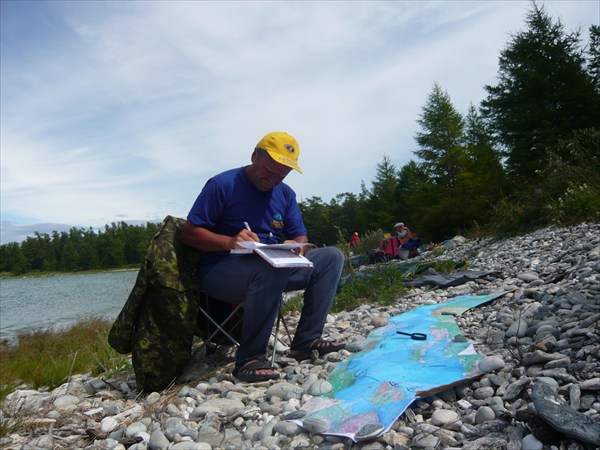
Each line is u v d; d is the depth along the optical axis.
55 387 4.65
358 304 6.38
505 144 20.92
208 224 3.43
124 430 2.71
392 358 3.12
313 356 3.70
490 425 2.16
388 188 55.75
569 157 13.39
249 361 3.35
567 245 6.90
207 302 3.85
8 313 25.16
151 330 3.33
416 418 2.39
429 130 38.69
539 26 20.55
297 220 3.89
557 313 3.45
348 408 2.49
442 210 19.36
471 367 2.80
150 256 3.30
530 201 11.87
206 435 2.49
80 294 37.72
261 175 3.48
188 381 3.51
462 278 6.32
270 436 2.38
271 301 3.27
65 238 152.00
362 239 18.64
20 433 2.80
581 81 19.41
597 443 1.80
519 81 20.44
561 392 2.28
